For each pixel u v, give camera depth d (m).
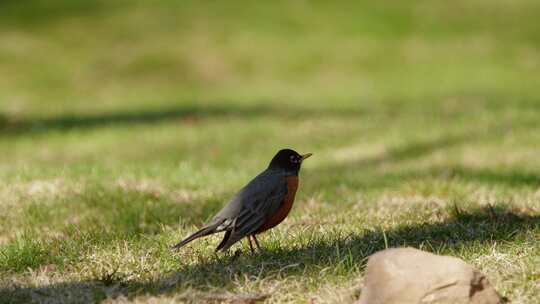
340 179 13.83
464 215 9.51
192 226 9.55
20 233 9.48
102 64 34.34
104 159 17.56
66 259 8.15
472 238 8.30
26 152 18.73
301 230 8.95
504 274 7.02
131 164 14.09
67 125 22.88
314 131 20.59
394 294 6.12
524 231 8.45
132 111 26.23
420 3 41.38
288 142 19.44
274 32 37.66
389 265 6.26
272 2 41.25
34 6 40.53
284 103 27.50
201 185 12.41
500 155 15.73
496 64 34.34
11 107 27.73
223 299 6.72
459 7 40.94
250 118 23.33
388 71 33.88
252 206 7.77
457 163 15.32
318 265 7.35
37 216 10.35
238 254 7.99
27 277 7.59
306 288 6.93
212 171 13.76
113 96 31.06
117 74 33.50
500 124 19.14
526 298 6.47
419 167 15.14
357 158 16.98
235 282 7.07
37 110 27.06
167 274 7.52
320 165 16.59
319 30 38.03
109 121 23.48
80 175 12.54
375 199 11.30
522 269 7.06
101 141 20.02
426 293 6.09
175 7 40.62
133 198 11.21
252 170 15.34
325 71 34.00
